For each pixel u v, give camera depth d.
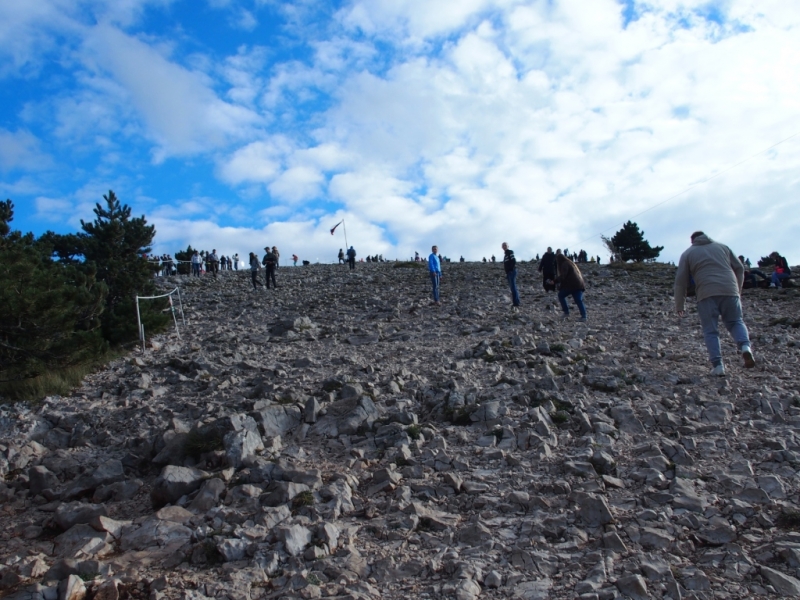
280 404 8.77
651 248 67.81
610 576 4.55
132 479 7.05
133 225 22.05
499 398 8.60
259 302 24.58
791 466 6.07
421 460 6.95
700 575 4.45
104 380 11.93
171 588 4.70
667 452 6.59
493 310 18.98
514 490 6.02
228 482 6.58
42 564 5.19
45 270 13.08
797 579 4.35
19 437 8.75
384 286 28.88
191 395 10.53
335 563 4.93
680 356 10.81
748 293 20.23
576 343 12.26
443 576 4.73
